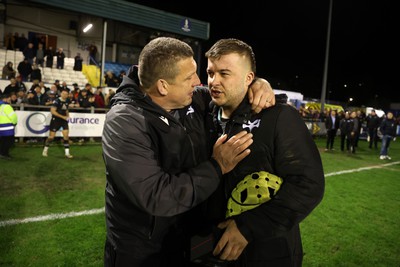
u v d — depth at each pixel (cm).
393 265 345
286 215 130
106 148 137
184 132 153
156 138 145
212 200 157
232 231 132
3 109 729
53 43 1892
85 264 311
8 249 330
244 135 138
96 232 381
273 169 144
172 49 136
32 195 503
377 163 1024
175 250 158
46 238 360
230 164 137
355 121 1240
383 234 427
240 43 145
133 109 139
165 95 142
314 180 135
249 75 147
